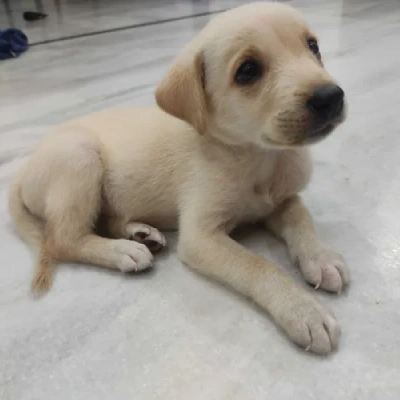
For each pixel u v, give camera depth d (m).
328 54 0.64
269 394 0.21
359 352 0.23
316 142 0.25
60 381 0.23
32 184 0.32
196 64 0.27
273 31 0.26
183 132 0.30
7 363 0.24
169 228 0.33
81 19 1.05
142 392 0.22
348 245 0.29
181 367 0.23
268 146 0.26
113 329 0.25
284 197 0.31
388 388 0.21
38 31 0.95
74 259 0.31
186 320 0.26
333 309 0.25
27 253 0.33
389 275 0.27
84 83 0.64
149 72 0.65
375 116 0.45
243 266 0.27
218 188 0.29
